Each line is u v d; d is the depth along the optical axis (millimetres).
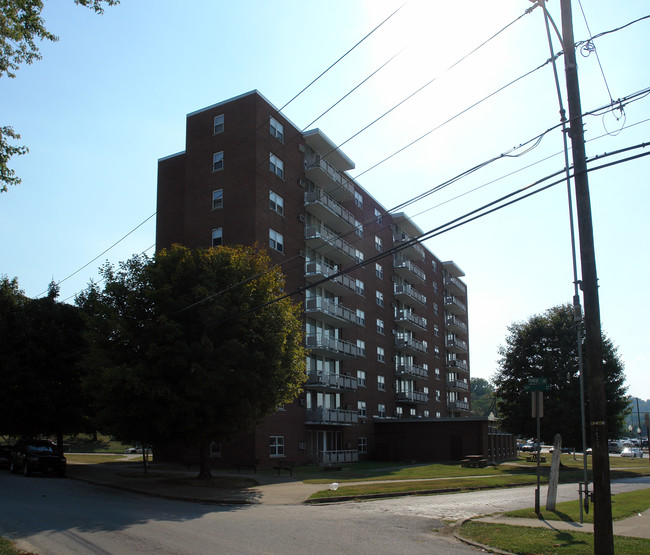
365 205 53281
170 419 22016
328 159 45875
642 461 55062
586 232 9812
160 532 11781
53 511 14703
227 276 23750
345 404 45094
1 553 9297
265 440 34094
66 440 71625
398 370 56312
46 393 31250
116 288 23719
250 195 36312
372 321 52188
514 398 45031
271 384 23328
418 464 41062
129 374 21172
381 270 55719
